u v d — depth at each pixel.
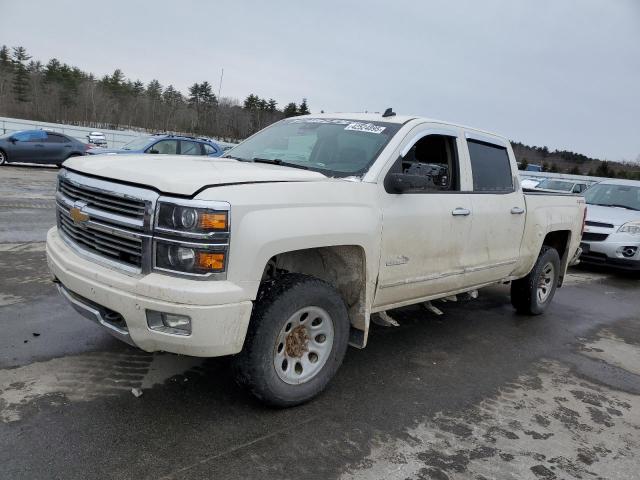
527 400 4.07
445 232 4.43
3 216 9.67
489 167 5.19
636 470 3.23
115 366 3.86
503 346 5.26
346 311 3.67
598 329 6.25
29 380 3.54
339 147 4.23
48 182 16.25
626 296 8.37
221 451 2.97
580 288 8.62
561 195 6.45
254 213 3.01
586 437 3.58
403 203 4.02
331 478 2.83
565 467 3.19
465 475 2.98
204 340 2.91
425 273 4.34
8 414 3.12
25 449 2.80
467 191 4.80
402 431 3.39
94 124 70.62
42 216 10.02
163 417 3.25
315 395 3.61
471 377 4.39
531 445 3.40
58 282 3.67
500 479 2.99
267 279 3.40
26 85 76.62
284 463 2.92
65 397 3.37
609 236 9.56
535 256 5.91
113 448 2.89
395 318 5.83
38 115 69.94
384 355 4.69
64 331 4.41
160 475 2.71
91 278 3.13
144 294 2.89
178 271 2.89
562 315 6.72
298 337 3.50
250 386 3.28
